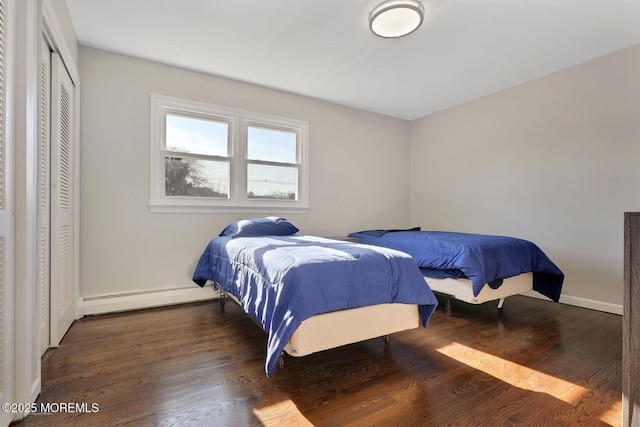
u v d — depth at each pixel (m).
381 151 4.50
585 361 1.85
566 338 2.20
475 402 1.44
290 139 3.78
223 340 2.13
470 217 3.98
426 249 2.86
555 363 1.82
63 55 2.02
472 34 2.46
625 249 1.12
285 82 3.41
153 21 2.32
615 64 2.75
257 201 3.51
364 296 1.65
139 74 2.88
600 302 2.84
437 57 2.85
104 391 1.51
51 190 1.97
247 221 2.99
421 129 4.64
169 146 3.08
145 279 2.90
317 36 2.51
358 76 3.25
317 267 1.59
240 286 2.10
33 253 1.43
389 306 1.78
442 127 4.34
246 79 3.33
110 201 2.75
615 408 1.40
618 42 2.60
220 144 3.33
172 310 2.78
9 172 1.27
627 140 2.69
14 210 1.31
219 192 3.32
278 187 3.69
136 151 2.86
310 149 3.87
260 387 1.56
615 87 2.76
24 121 1.34
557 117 3.15
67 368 1.73
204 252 2.98
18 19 1.34
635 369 1.09
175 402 1.42
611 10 2.16
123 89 2.81
